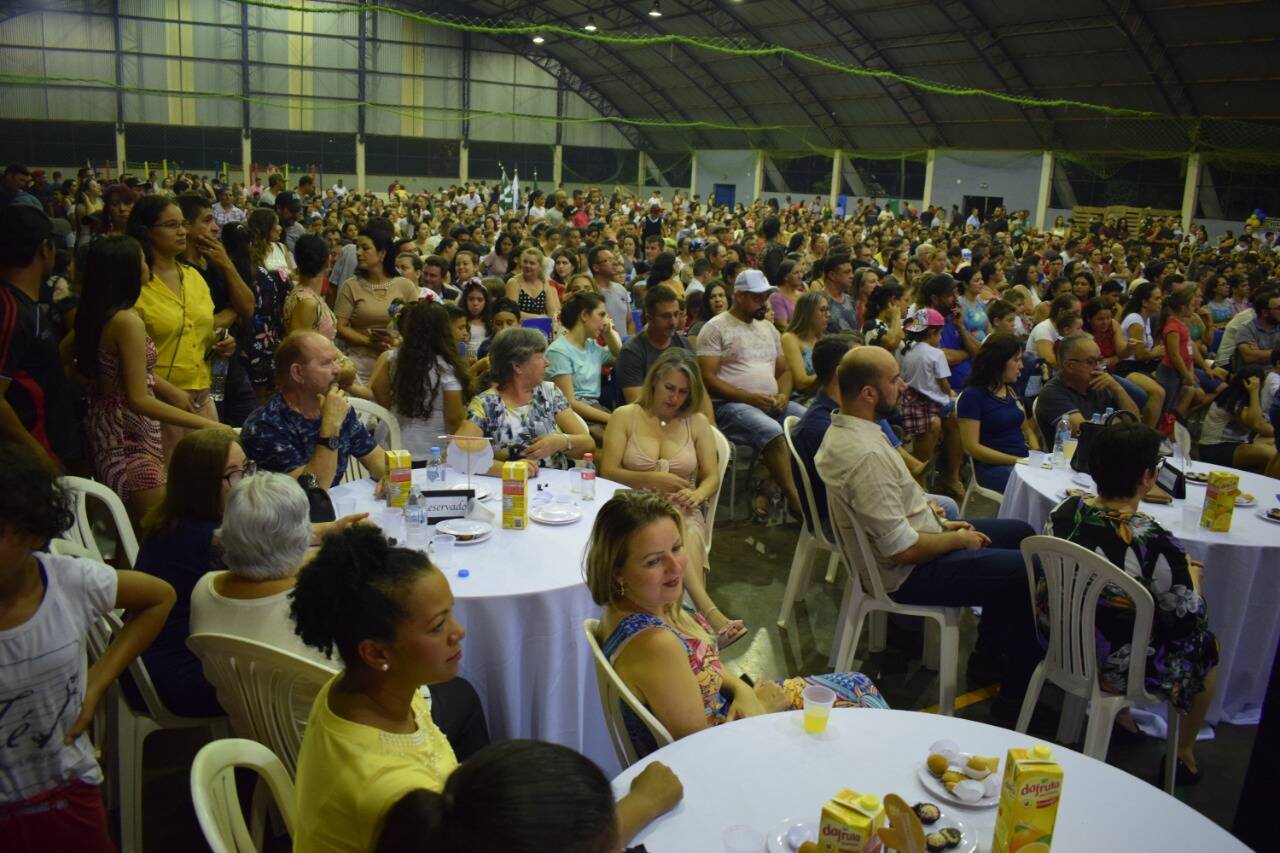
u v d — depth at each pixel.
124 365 3.23
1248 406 5.71
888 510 3.24
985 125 23.58
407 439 3.85
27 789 1.81
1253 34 17.00
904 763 1.90
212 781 1.58
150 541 2.49
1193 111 19.48
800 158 29.31
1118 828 1.72
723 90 28.64
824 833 1.49
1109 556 2.79
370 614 1.53
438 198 25.42
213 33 27.25
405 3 29.12
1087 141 21.92
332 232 11.61
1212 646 2.82
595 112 33.25
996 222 21.69
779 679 3.71
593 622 2.22
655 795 1.71
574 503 3.32
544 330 6.36
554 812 0.92
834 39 23.28
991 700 3.56
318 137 29.25
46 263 3.01
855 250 11.03
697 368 3.79
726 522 5.45
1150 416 6.17
